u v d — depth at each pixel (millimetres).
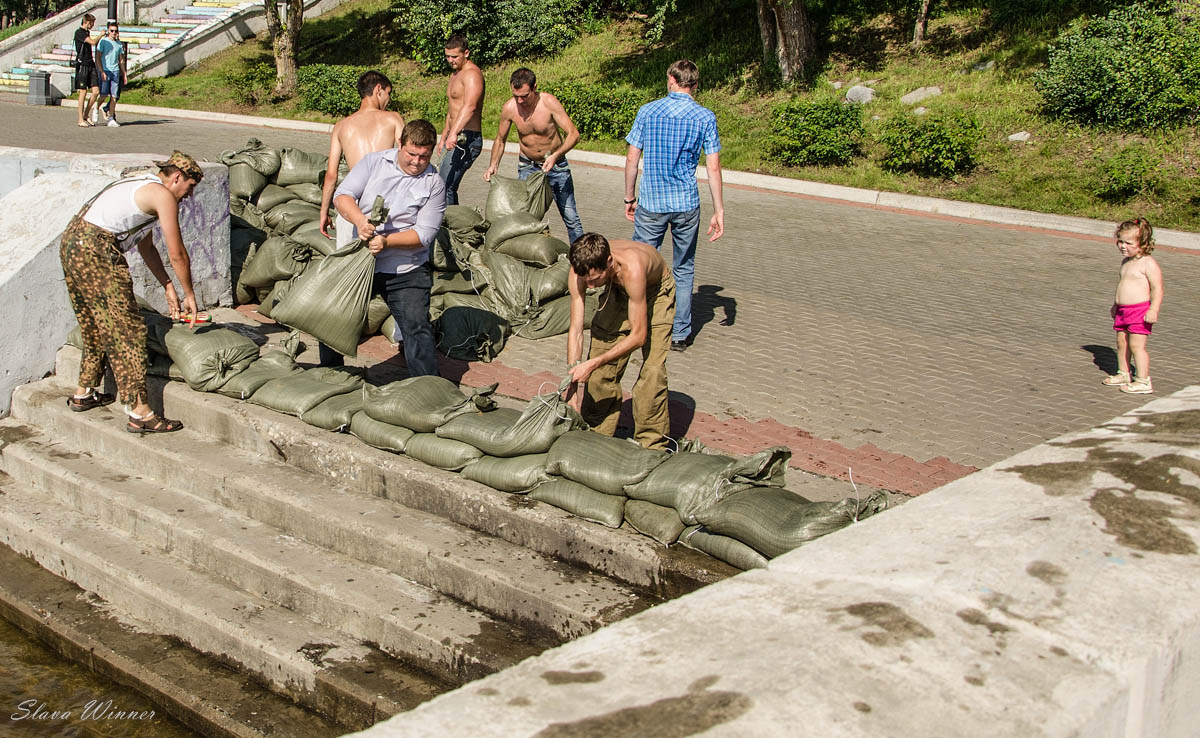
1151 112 14672
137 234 5648
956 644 2143
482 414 4898
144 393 5723
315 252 7371
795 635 2180
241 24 28531
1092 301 9539
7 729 4238
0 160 8289
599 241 4562
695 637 2211
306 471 5301
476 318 7043
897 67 18625
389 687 4008
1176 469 2887
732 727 1861
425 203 5539
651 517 4148
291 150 8922
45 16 38719
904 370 7109
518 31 23609
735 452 5523
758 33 21047
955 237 12617
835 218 13695
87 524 5508
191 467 5410
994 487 2912
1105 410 6434
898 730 1877
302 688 4195
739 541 3895
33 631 5012
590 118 19000
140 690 4508
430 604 4301
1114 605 2279
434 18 23828
